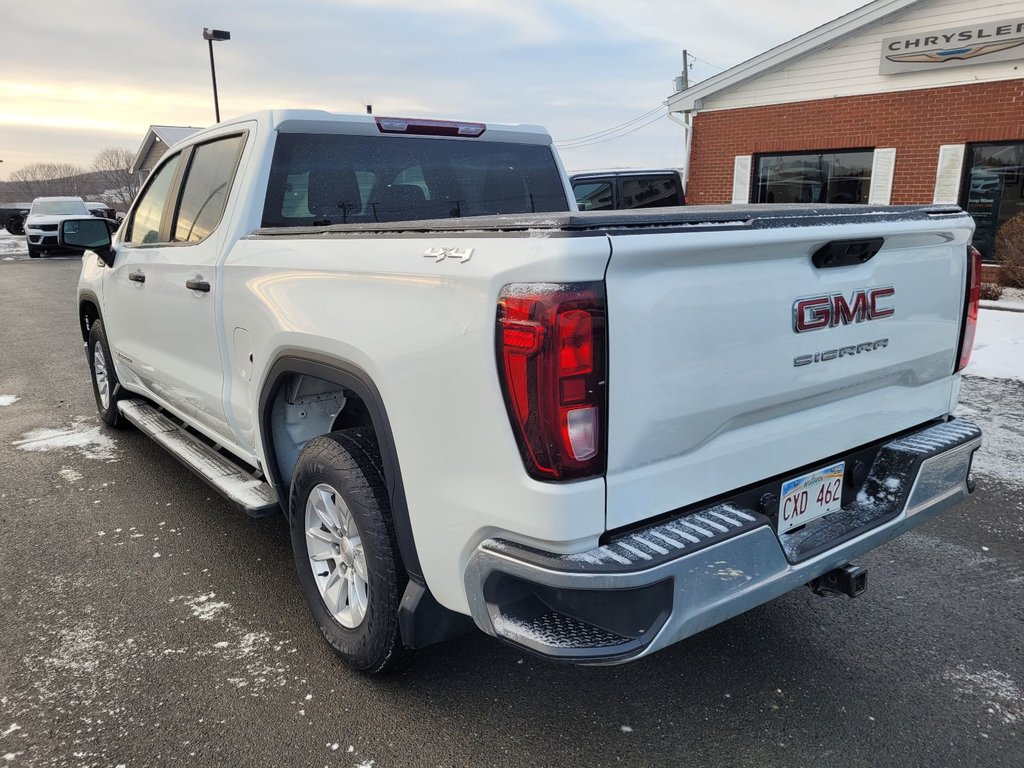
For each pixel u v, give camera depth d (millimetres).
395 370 2227
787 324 2225
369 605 2564
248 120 3473
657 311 1929
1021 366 7367
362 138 3551
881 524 2508
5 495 4562
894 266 2516
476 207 3912
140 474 4898
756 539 2078
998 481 4617
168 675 2816
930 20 12406
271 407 2998
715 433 2148
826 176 14430
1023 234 11500
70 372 8062
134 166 40562
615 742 2457
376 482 2520
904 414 2758
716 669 2838
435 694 2697
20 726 2539
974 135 12328
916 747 2418
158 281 3932
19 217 37438
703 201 16078
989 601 3295
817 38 13508
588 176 10617
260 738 2480
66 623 3176
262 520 4195
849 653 2928
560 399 1821
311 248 2697
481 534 2061
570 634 1962
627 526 2000
